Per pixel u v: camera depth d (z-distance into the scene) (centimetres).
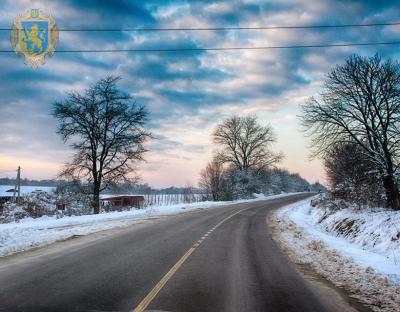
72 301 744
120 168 4041
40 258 1199
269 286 915
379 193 2294
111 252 1332
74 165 3938
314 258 1324
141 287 866
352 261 1246
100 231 1962
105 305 724
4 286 848
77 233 1856
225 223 2534
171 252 1362
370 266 1148
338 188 2867
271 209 4094
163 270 1058
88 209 4022
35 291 810
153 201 6194
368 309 757
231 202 5672
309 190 12912
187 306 733
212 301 772
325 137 2452
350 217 2103
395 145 2202
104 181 4047
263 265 1178
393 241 1459
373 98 2230
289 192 10844
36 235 1714
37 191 3978
